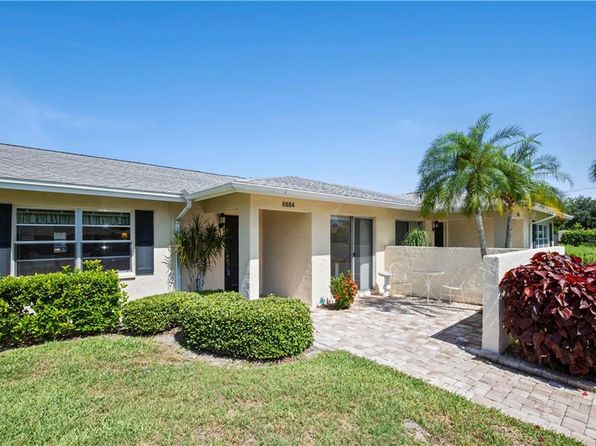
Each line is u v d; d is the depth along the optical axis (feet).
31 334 19.81
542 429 11.62
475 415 12.28
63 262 25.98
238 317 18.02
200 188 32.04
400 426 11.25
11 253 23.76
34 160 29.78
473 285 32.53
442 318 27.04
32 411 11.92
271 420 11.45
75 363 16.55
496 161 30.96
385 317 27.32
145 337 21.77
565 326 15.88
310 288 31.12
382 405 12.54
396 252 38.11
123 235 28.86
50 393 13.37
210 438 10.48
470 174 30.86
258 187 24.30
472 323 25.50
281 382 14.33
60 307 20.74
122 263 28.71
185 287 31.83
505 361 17.51
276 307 19.43
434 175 32.99
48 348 18.74
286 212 33.60
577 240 97.45
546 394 14.44
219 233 32.78
